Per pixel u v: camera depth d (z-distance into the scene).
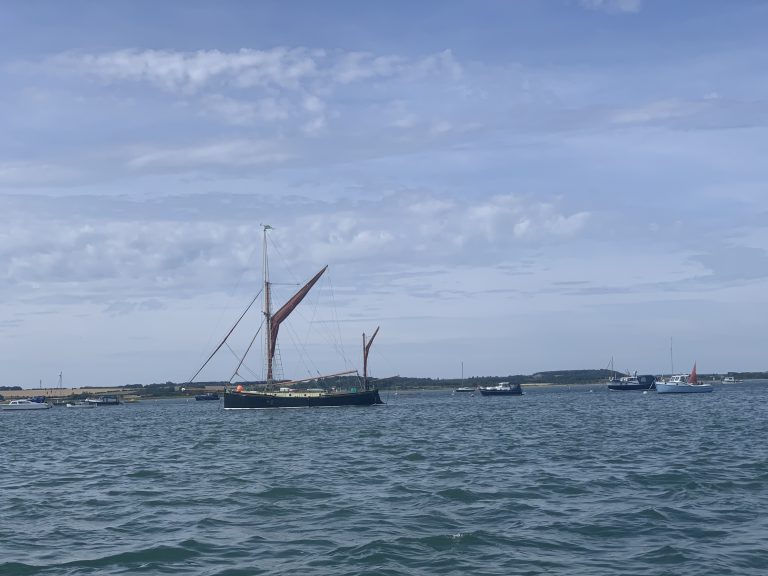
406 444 64.69
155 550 26.84
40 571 24.70
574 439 66.38
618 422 91.38
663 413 111.50
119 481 45.12
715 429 74.81
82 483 44.84
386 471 45.94
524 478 41.44
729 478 39.56
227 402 151.50
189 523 31.48
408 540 27.42
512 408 146.38
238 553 26.36
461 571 23.70
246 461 53.69
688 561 24.22
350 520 31.19
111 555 26.39
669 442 61.47
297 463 51.31
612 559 24.69
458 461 50.38
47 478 47.97
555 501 34.38
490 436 72.19
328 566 24.53
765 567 23.52
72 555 26.66
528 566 24.08
